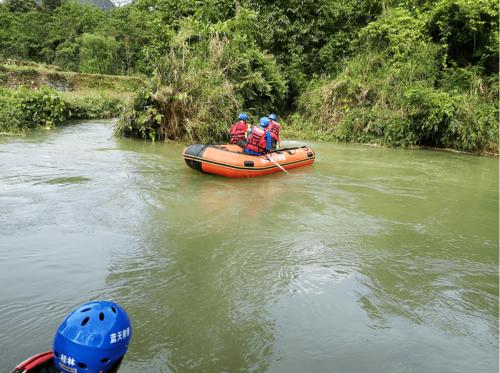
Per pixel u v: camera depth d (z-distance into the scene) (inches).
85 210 249.9
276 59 732.0
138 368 119.4
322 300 160.9
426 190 334.3
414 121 555.5
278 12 733.9
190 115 522.3
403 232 237.9
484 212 281.7
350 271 186.2
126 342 65.1
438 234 236.8
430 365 126.6
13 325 136.0
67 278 168.9
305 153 409.7
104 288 162.1
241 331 139.1
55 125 633.6
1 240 202.5
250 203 281.3
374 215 265.9
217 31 605.6
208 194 298.7
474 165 447.8
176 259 191.0
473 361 129.2
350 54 719.1
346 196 306.8
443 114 529.3
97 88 1044.5
